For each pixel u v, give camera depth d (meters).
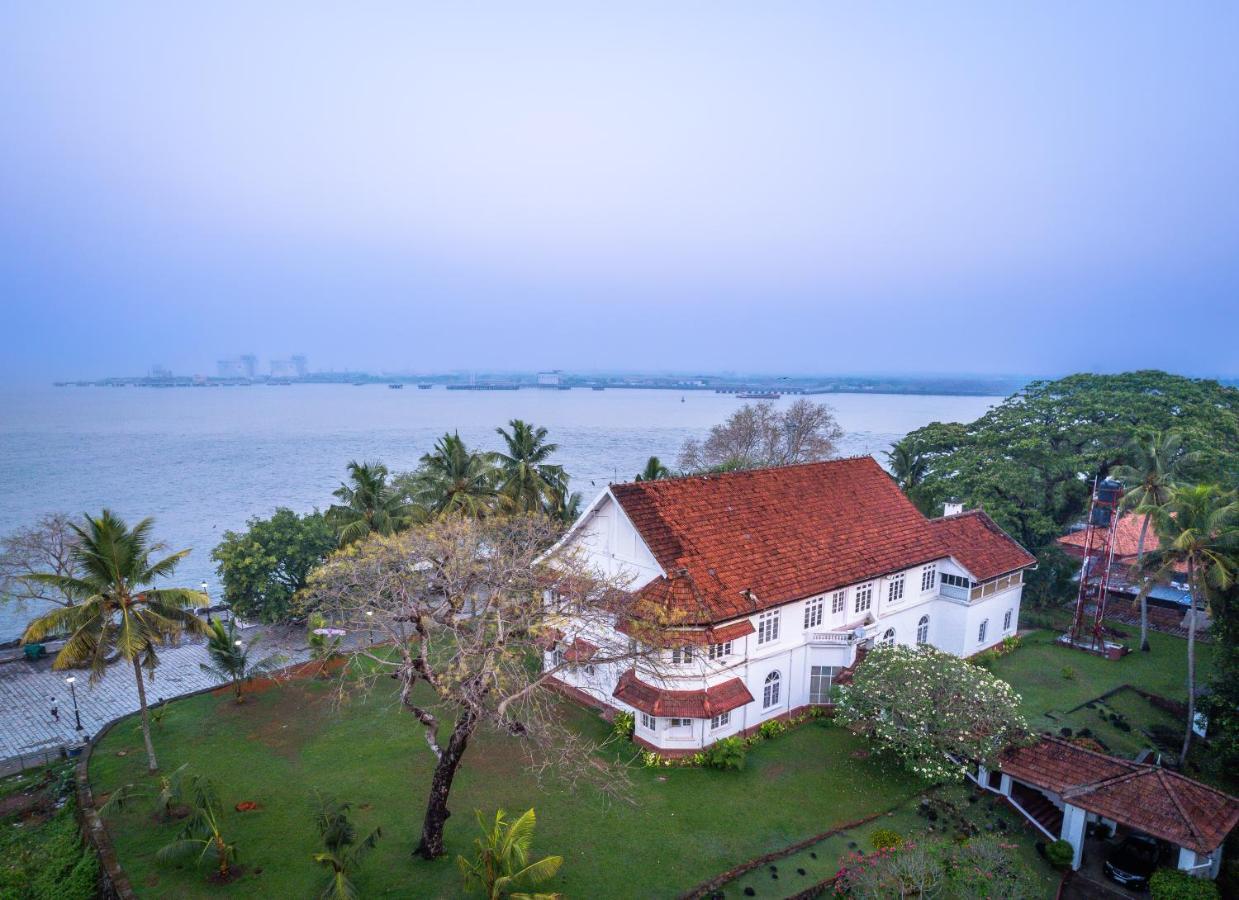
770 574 35.72
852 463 45.66
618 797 30.05
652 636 29.44
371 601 27.09
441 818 25.50
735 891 24.89
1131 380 67.19
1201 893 23.33
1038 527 55.22
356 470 45.81
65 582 28.75
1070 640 47.94
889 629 41.34
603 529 37.06
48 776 32.47
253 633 52.03
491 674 24.91
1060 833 28.03
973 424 70.31
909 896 23.56
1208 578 32.91
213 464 167.00
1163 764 33.53
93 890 25.16
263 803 29.41
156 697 42.03
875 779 31.92
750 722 35.16
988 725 30.17
